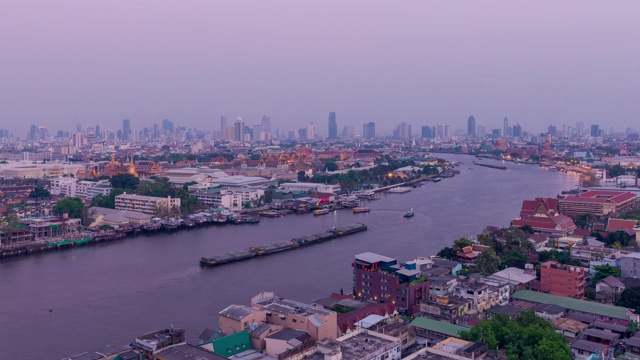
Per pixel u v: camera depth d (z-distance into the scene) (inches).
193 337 6274.6
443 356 4881.9
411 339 5949.8
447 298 6771.7
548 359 4926.2
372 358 4874.5
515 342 5275.6
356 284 7564.0
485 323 5531.5
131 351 5002.5
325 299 7180.1
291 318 5693.9
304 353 4985.2
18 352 5954.7
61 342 6220.5
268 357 5246.1
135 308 7357.3
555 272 7618.1
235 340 5349.4
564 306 6825.8
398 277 7116.1
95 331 6540.4
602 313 6569.9
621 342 5698.8
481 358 5009.8
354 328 5940.0
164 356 4798.2
